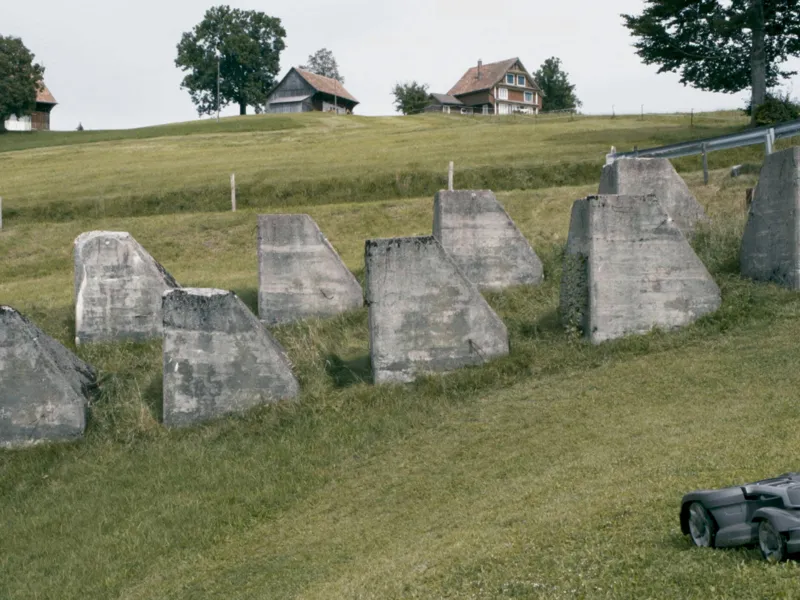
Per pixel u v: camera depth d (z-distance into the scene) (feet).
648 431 39.50
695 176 90.58
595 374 50.06
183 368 54.70
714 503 24.08
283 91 381.81
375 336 54.29
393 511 38.65
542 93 382.22
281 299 69.21
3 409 54.54
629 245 54.13
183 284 81.20
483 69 371.35
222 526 42.22
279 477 46.19
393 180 120.37
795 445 32.48
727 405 40.81
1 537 45.16
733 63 142.72
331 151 161.58
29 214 118.93
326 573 33.37
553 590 24.00
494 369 53.16
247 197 119.96
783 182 54.85
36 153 198.08
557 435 42.42
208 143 197.77
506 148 146.41
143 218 112.27
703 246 63.98
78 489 48.96
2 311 54.65
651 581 23.06
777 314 51.88
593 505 30.19
